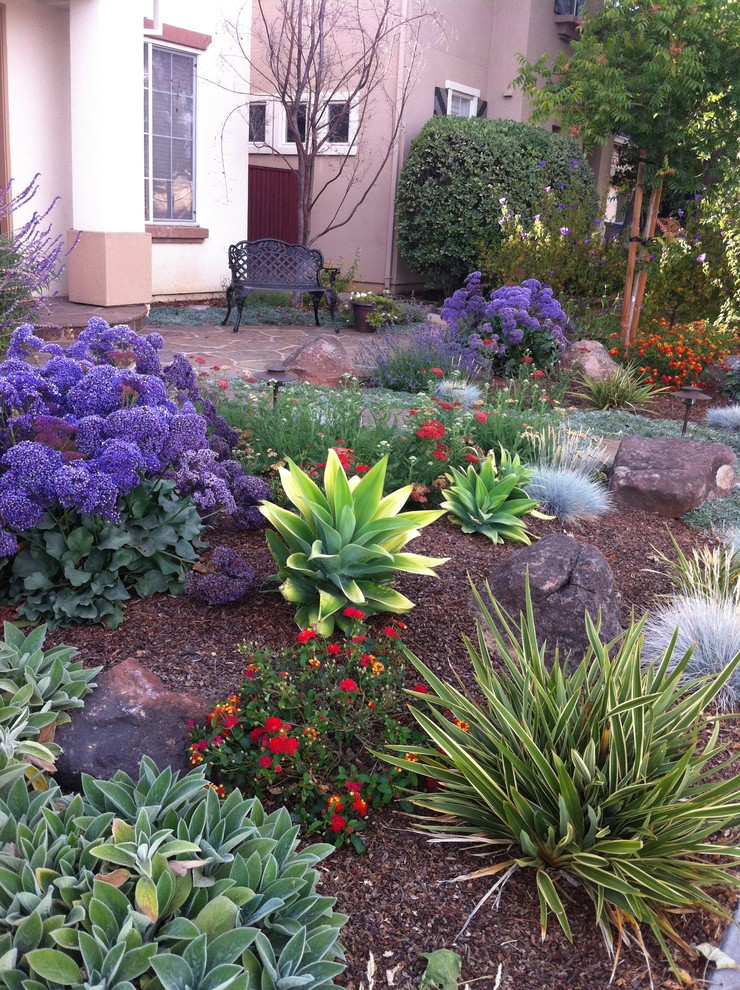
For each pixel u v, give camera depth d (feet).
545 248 36.99
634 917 7.53
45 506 10.46
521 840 8.11
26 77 30.35
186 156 38.45
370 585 11.50
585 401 27.35
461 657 11.50
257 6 45.68
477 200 43.52
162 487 12.00
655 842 7.93
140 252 32.01
